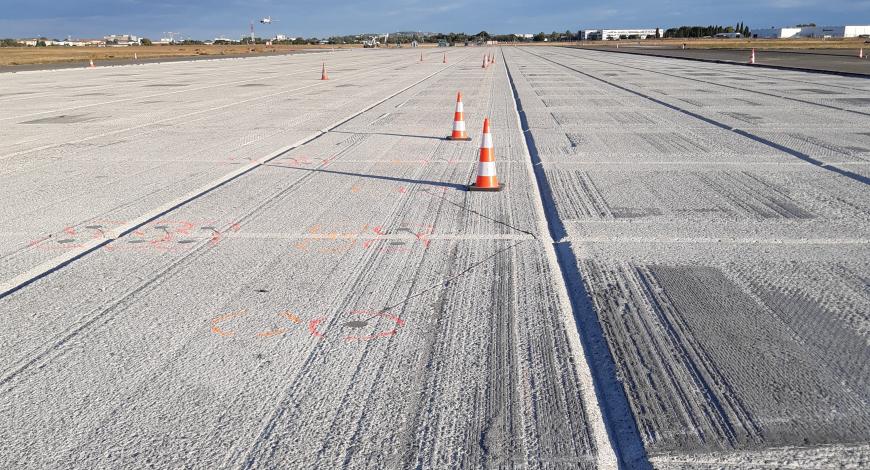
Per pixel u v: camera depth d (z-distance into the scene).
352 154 9.63
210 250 5.25
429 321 3.89
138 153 9.84
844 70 27.55
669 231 5.57
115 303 4.23
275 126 12.83
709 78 25.34
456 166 8.68
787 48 63.34
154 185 7.64
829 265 4.71
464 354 3.49
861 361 3.33
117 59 61.16
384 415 2.93
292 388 3.16
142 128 12.72
